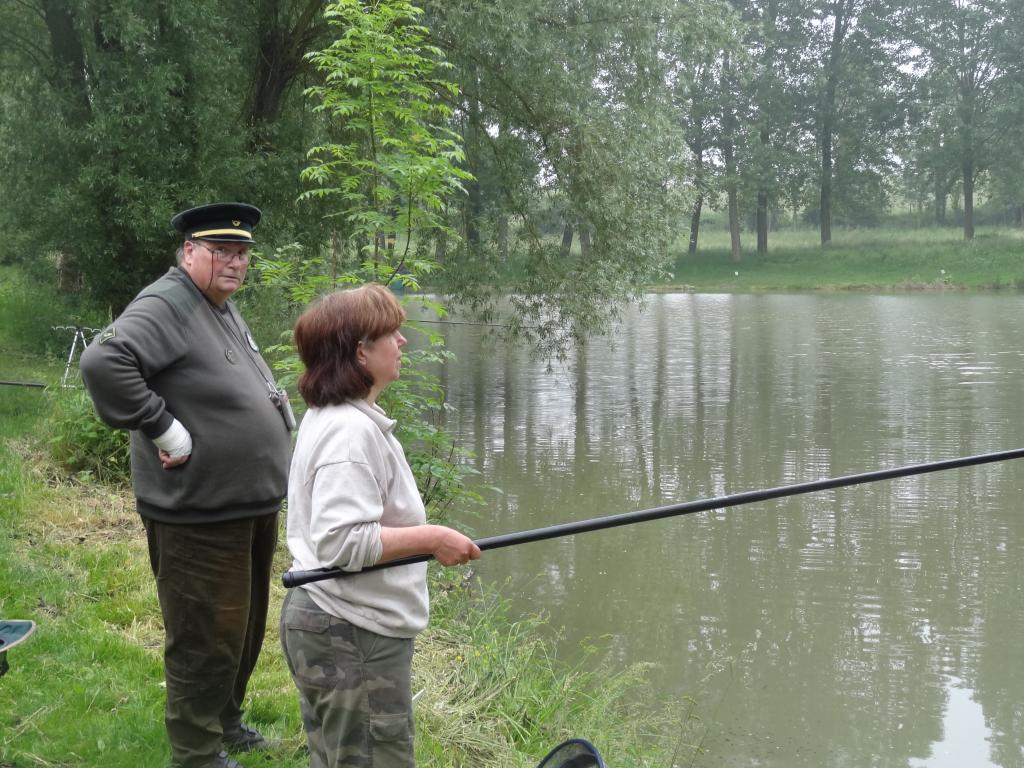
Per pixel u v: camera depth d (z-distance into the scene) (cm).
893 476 322
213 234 320
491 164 1459
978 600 679
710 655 598
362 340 249
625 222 1371
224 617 319
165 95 1251
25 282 1858
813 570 736
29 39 1612
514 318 1456
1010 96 5253
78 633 457
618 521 281
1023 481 963
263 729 394
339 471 242
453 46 1319
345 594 247
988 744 501
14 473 694
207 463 312
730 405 1392
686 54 1412
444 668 502
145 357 300
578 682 540
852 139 5428
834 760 481
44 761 346
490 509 891
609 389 1552
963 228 5784
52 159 1342
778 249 5466
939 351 1989
